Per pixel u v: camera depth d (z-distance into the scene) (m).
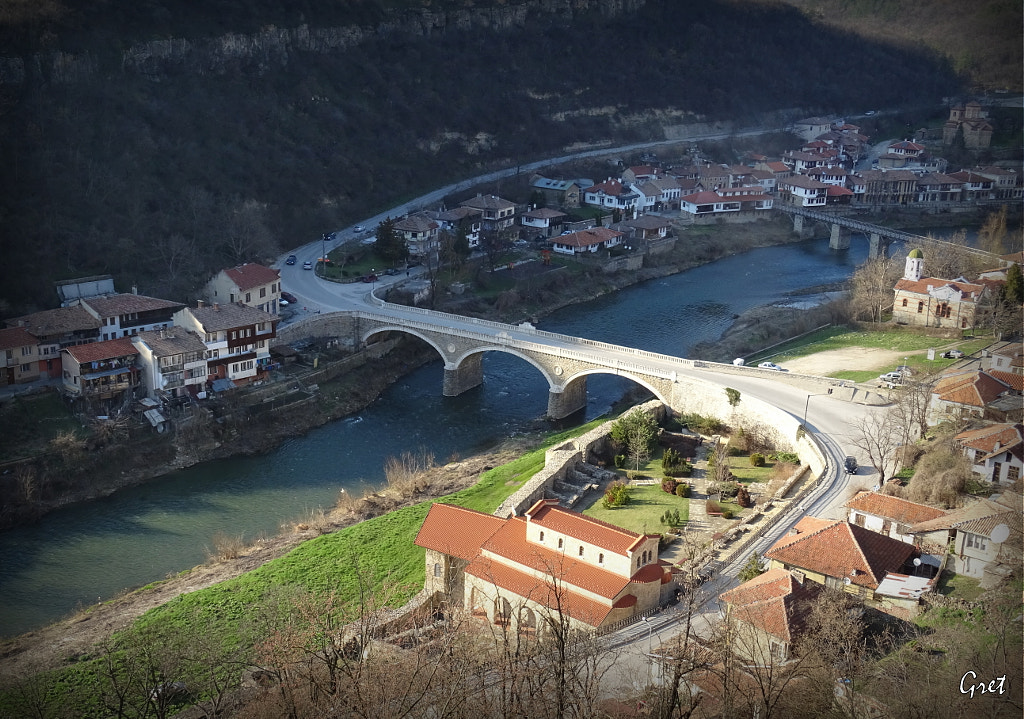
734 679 66.06
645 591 85.25
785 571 81.88
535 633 82.12
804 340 175.00
